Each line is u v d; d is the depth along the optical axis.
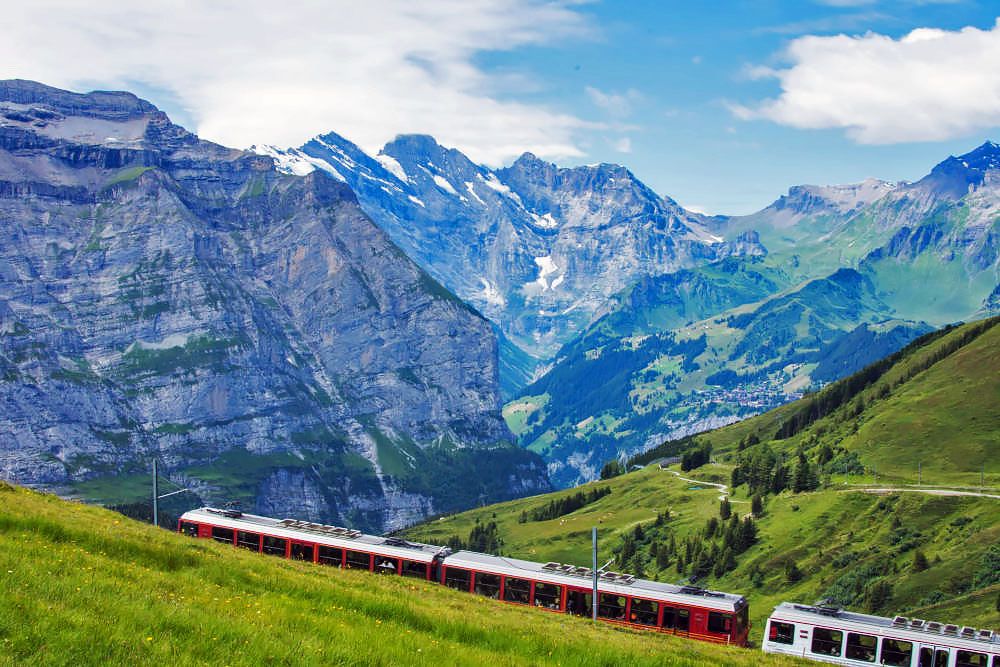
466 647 45.38
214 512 107.31
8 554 42.72
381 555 96.62
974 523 191.38
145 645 32.81
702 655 67.69
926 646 81.56
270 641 35.91
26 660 29.47
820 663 76.94
